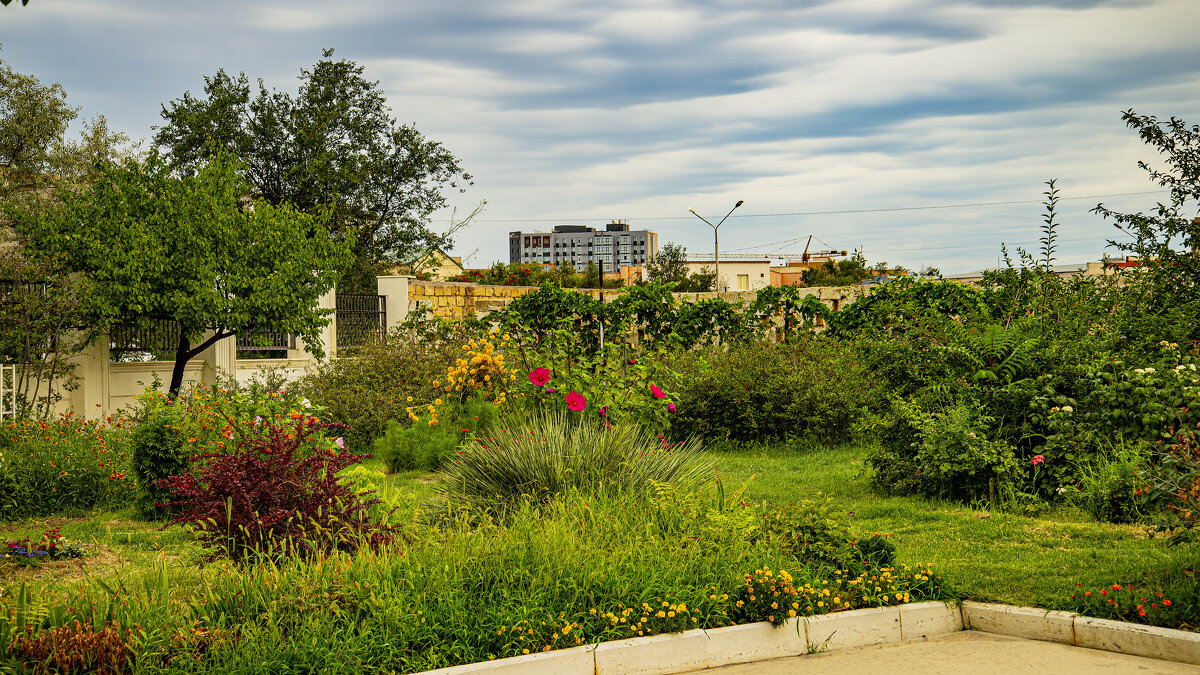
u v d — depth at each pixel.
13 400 11.05
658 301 17.23
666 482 6.83
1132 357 8.73
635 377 11.37
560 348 12.06
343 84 34.22
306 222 15.28
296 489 5.48
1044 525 7.09
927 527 7.27
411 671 4.05
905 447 8.80
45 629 3.90
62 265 12.59
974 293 15.27
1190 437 5.92
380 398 13.21
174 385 14.30
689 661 4.52
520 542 5.12
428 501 7.35
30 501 8.38
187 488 5.35
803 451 12.04
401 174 34.78
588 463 7.01
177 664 3.85
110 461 9.04
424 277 38.12
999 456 7.95
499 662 4.10
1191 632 4.45
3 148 23.45
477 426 11.19
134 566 6.22
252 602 4.39
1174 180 11.49
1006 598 5.28
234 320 13.80
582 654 4.28
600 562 4.99
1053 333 9.09
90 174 22.97
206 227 13.66
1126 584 5.23
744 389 12.52
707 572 5.11
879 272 17.78
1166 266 11.02
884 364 9.48
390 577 4.64
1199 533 5.52
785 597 4.89
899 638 5.06
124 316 13.50
